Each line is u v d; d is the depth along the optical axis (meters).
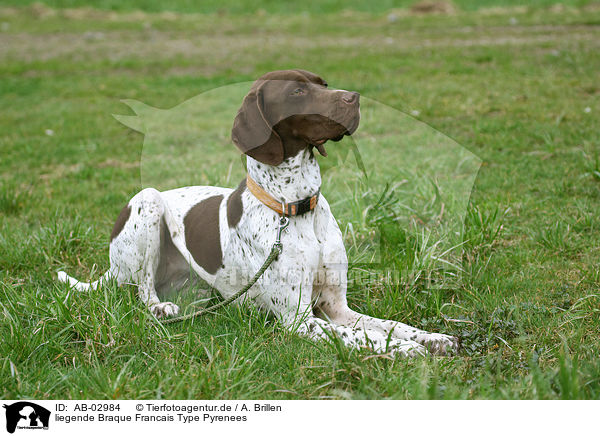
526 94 7.69
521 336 2.82
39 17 19.22
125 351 2.96
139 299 3.54
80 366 2.86
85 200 5.54
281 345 2.97
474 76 8.90
